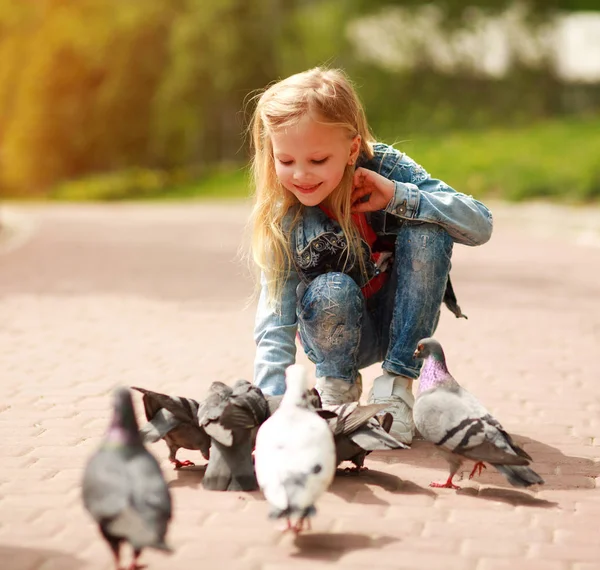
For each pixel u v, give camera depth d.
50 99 54.84
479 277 14.88
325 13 49.72
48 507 4.79
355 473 5.34
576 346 9.66
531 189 28.69
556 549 4.33
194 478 5.19
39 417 6.64
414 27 48.38
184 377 8.15
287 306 5.66
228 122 52.12
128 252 19.11
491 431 4.71
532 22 47.69
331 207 5.74
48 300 12.66
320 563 4.12
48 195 50.22
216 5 49.72
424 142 39.19
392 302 6.07
